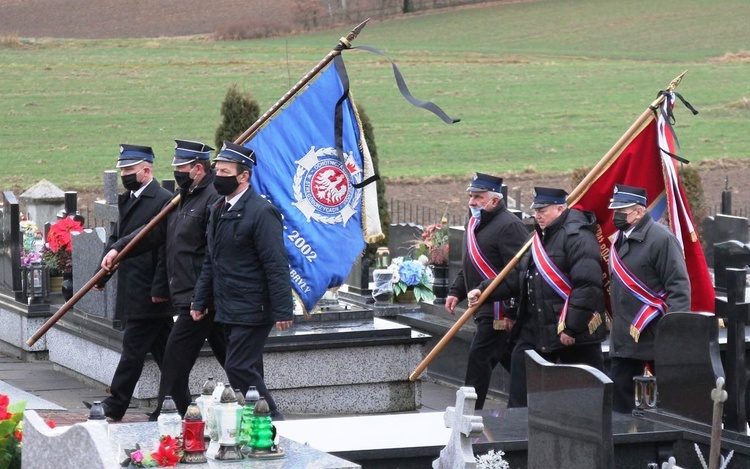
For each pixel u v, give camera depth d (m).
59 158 42.66
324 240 12.19
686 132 50.72
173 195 11.63
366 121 23.09
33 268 15.50
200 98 55.94
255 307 10.09
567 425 7.57
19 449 7.06
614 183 11.32
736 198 38.34
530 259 10.92
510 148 47.59
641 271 10.35
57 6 93.69
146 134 47.78
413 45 79.88
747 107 57.19
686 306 10.23
